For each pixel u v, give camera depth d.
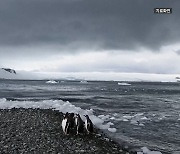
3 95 52.03
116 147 13.90
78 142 13.60
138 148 14.70
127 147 14.64
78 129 15.17
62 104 28.50
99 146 13.35
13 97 46.78
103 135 16.55
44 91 72.69
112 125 21.31
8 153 11.11
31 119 18.48
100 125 20.31
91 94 62.56
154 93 79.94
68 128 15.00
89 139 14.57
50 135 14.53
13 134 14.33
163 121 24.55
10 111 21.52
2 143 12.58
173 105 40.25
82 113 24.27
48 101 29.77
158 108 35.53
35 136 14.14
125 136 17.58
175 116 28.16
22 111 21.64
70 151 11.91
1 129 15.39
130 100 47.34
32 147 12.13
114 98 50.91
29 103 27.25
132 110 32.25
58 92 68.94
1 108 23.97
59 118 19.38
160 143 16.27
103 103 39.22
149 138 17.45
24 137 13.84
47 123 17.44
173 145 15.92
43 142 13.07
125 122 23.08
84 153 11.80
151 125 22.27
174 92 89.69
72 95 56.62
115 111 30.48
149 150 14.41
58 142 13.26
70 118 15.55
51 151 11.66
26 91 70.81
